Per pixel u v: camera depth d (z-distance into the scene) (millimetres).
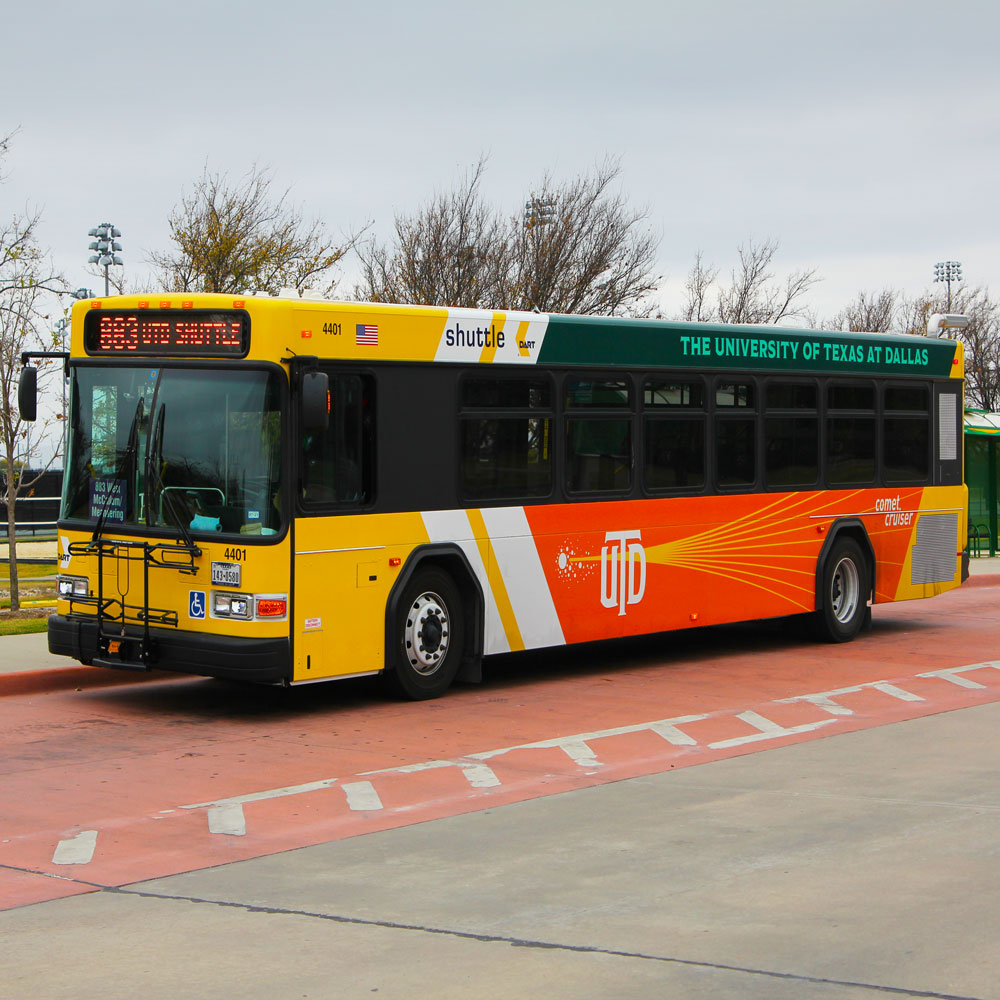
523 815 8211
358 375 11367
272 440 10773
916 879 6852
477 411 12273
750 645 15953
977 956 5703
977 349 53219
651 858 7254
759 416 14953
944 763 9695
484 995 5273
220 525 10875
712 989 5320
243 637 10727
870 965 5590
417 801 8570
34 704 11867
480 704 12008
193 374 11125
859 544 16328
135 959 5703
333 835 7766
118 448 11516
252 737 10523
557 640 13000
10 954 5777
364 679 13266
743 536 14766
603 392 13375
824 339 15688
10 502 17234
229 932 6051
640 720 11297
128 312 11492
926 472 17094
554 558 12938
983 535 28344
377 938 5957
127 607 11367
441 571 12141
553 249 29359
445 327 11984
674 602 14094
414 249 29188
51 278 18922
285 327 10836
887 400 16531
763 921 6176
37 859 7270
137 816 8172
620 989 5324
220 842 7613
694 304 37188
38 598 19297
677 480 14117
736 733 10766
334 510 11148
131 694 12391
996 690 12797
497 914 6293
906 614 19250
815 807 8398
